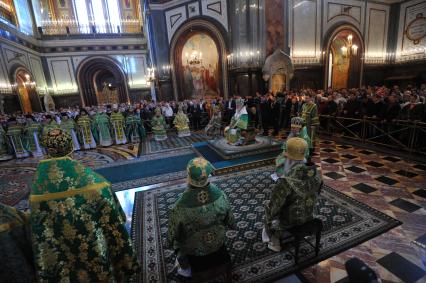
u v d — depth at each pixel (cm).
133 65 1816
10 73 1162
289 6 1238
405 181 383
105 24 1864
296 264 222
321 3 1322
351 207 313
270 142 605
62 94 1684
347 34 1427
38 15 1627
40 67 1574
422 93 738
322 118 769
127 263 145
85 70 1731
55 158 127
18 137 764
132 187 437
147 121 1031
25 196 447
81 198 127
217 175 454
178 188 418
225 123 966
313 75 1370
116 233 139
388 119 570
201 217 164
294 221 208
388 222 277
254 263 228
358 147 588
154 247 264
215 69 1369
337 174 425
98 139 831
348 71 1520
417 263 217
